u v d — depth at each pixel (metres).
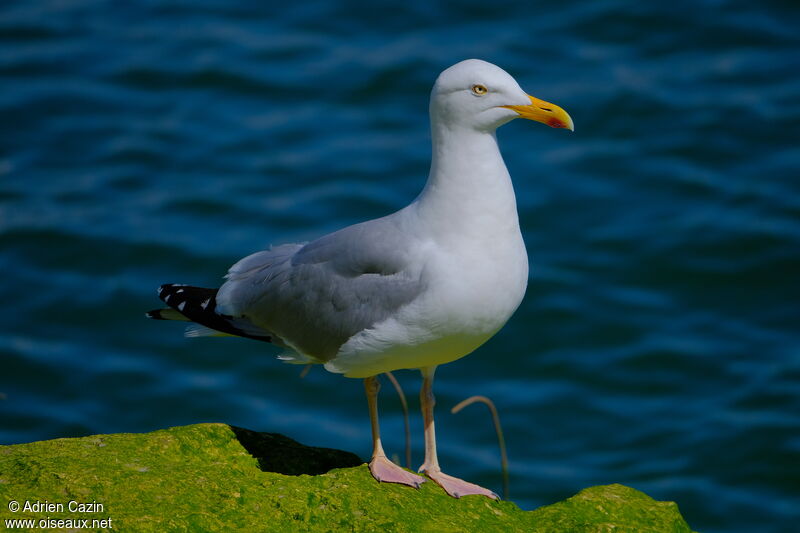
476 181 7.46
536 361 16.52
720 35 23.09
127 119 21.89
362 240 7.77
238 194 19.94
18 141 21.34
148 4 25.77
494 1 24.66
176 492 7.04
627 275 17.95
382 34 24.00
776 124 20.66
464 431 15.33
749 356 16.41
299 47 23.77
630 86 21.77
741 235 18.41
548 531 7.29
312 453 8.17
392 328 7.57
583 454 14.94
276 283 8.18
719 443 14.94
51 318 17.42
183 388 16.19
